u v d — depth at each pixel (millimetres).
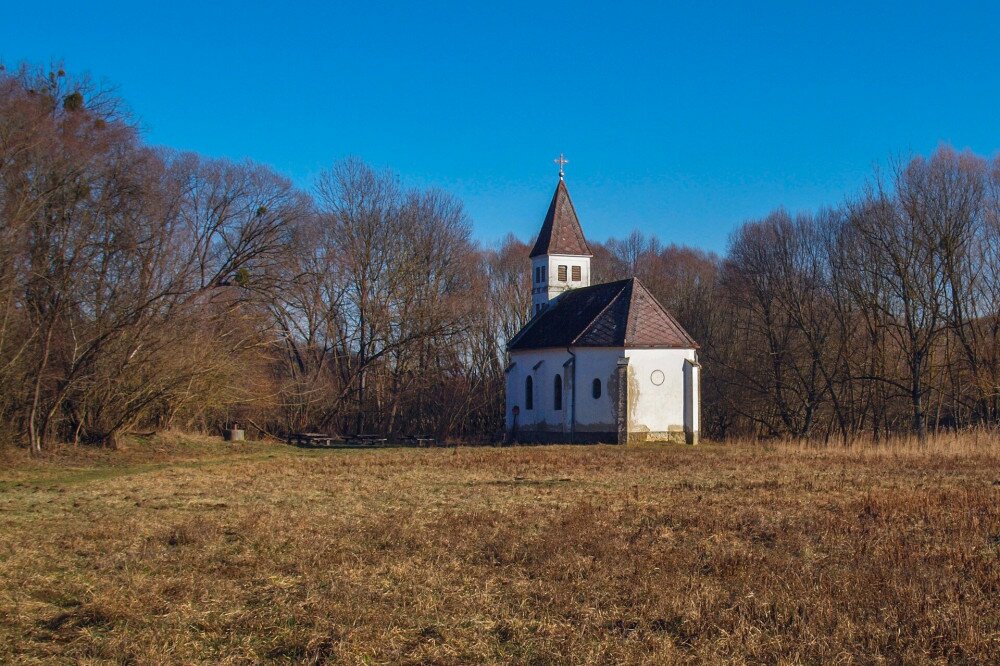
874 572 14664
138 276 43156
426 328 67688
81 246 39281
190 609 13062
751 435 65562
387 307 67625
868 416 63250
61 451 40000
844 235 60000
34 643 11750
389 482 29734
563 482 29562
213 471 34656
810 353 61906
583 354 51781
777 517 20766
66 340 40531
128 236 41594
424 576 15086
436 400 68438
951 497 23719
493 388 72312
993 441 43219
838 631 11758
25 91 37438
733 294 66500
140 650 11320
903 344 55781
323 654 11352
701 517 20672
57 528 19875
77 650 11406
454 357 69062
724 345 71125
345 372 67750
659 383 51000
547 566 15789
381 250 68438
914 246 53906
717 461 37156
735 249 66938
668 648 11219
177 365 44406
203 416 54906
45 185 37969
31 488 28453
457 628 12266
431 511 22562
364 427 66938
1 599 13664
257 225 52375
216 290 50906
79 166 38406
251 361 54594
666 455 40531
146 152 42125
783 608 12789
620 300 53125
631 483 28969
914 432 53938
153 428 48969
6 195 35969
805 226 63938
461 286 72875
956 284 53469
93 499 25438
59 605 13641
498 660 11133
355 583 14523
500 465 36125
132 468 36500
